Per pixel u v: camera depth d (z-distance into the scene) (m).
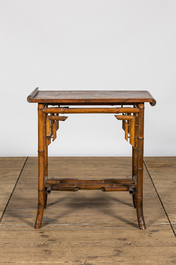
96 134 4.70
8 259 2.32
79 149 4.73
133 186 2.75
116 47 4.44
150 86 4.56
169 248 2.46
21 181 3.71
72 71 4.50
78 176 3.83
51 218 2.89
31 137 4.69
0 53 4.42
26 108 4.61
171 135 4.72
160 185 3.62
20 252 2.40
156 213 2.99
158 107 4.64
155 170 4.07
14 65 4.46
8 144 4.70
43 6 4.30
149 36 4.40
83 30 4.39
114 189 2.73
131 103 2.75
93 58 4.47
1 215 2.95
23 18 4.32
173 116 4.66
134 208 3.09
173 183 3.67
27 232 2.67
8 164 4.29
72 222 2.83
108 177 3.80
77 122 4.67
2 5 4.29
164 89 4.57
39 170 2.69
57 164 4.28
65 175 3.87
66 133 4.69
